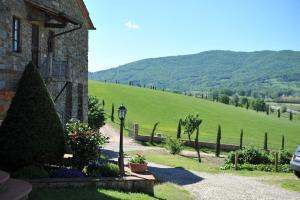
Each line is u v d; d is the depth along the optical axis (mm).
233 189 18656
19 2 17844
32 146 14055
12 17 17312
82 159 15719
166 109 90125
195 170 26031
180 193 16781
